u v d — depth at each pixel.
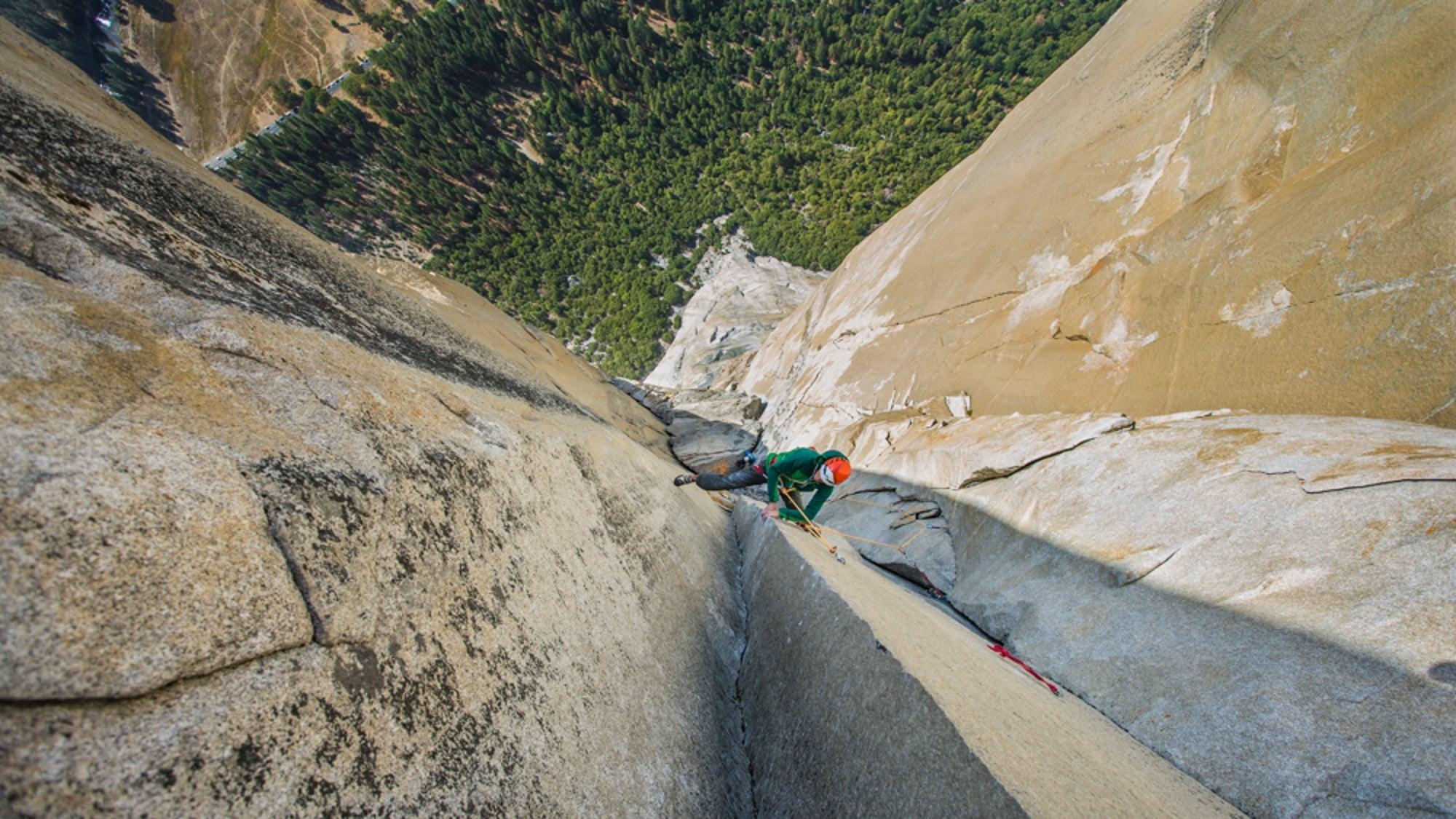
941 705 1.90
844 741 2.25
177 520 1.15
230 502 1.27
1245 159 5.94
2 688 0.81
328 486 1.54
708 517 6.44
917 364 10.33
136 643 0.99
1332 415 4.14
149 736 0.94
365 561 1.52
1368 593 2.54
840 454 4.52
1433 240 3.90
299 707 1.19
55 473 1.03
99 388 1.26
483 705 1.64
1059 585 4.11
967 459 6.26
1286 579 2.88
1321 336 4.46
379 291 4.43
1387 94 4.69
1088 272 7.50
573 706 2.00
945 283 10.81
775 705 2.92
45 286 1.38
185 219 2.45
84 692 0.89
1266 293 5.03
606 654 2.40
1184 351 5.69
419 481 1.92
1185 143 6.99
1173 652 3.04
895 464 7.92
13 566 0.89
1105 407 6.36
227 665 1.10
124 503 1.09
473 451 2.39
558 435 3.77
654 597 3.31
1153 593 3.41
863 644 2.44
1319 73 5.39
